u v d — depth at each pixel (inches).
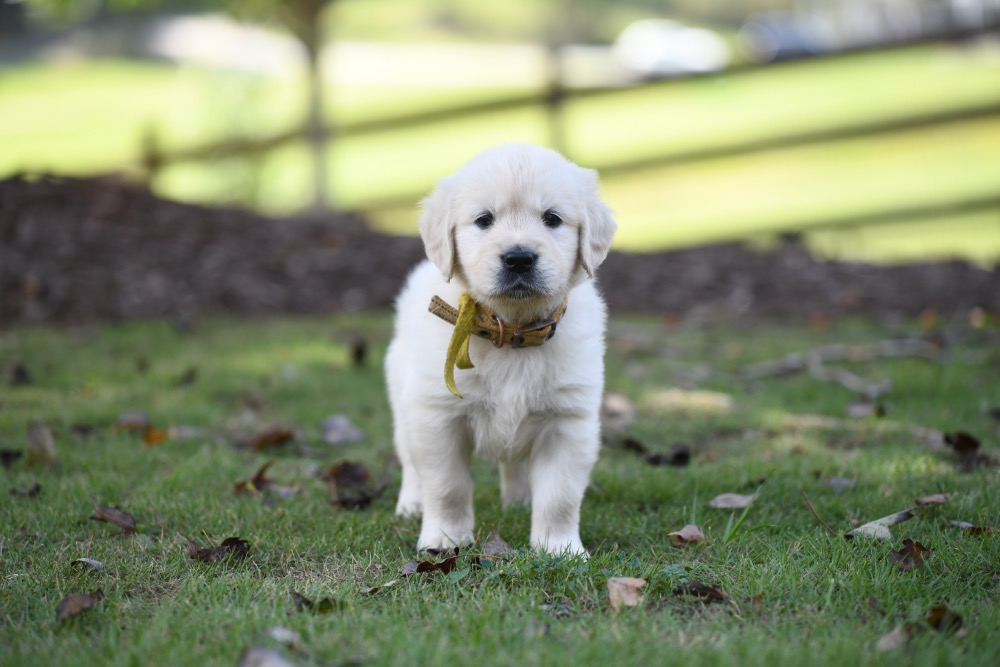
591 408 145.6
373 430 215.0
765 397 241.0
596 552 144.1
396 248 398.0
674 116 786.2
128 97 901.8
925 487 169.0
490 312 143.2
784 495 168.1
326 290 360.8
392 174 668.7
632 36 1172.5
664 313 365.4
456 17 1359.5
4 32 1098.1
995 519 153.6
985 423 212.7
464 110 530.0
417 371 145.6
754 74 519.5
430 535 145.6
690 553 142.5
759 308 364.8
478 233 143.3
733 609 122.6
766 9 1403.8
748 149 518.3
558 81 536.4
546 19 1339.8
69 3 508.4
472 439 150.5
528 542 149.9
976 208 478.6
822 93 829.2
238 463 184.9
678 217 555.5
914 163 644.7
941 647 109.7
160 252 362.6
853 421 219.0
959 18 644.1
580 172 150.5
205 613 117.0
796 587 126.4
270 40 964.0
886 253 476.4
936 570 134.0
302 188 626.8
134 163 513.7
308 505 163.2
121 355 272.5
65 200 383.6
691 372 268.7
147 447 192.9
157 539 147.3
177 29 1160.8
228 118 512.1
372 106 780.6
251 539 144.8
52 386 237.0
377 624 113.7
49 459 179.5
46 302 316.8
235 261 369.1
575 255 146.6
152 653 106.3
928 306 359.9
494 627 112.7
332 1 506.3
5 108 870.4
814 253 443.8
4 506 156.3
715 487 173.2
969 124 503.8
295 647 107.8
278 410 227.9
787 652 107.7
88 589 126.7
